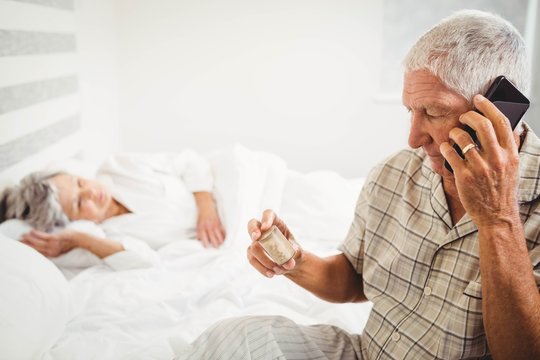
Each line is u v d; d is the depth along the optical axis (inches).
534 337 29.4
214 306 52.5
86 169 75.5
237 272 59.6
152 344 42.8
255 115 108.1
